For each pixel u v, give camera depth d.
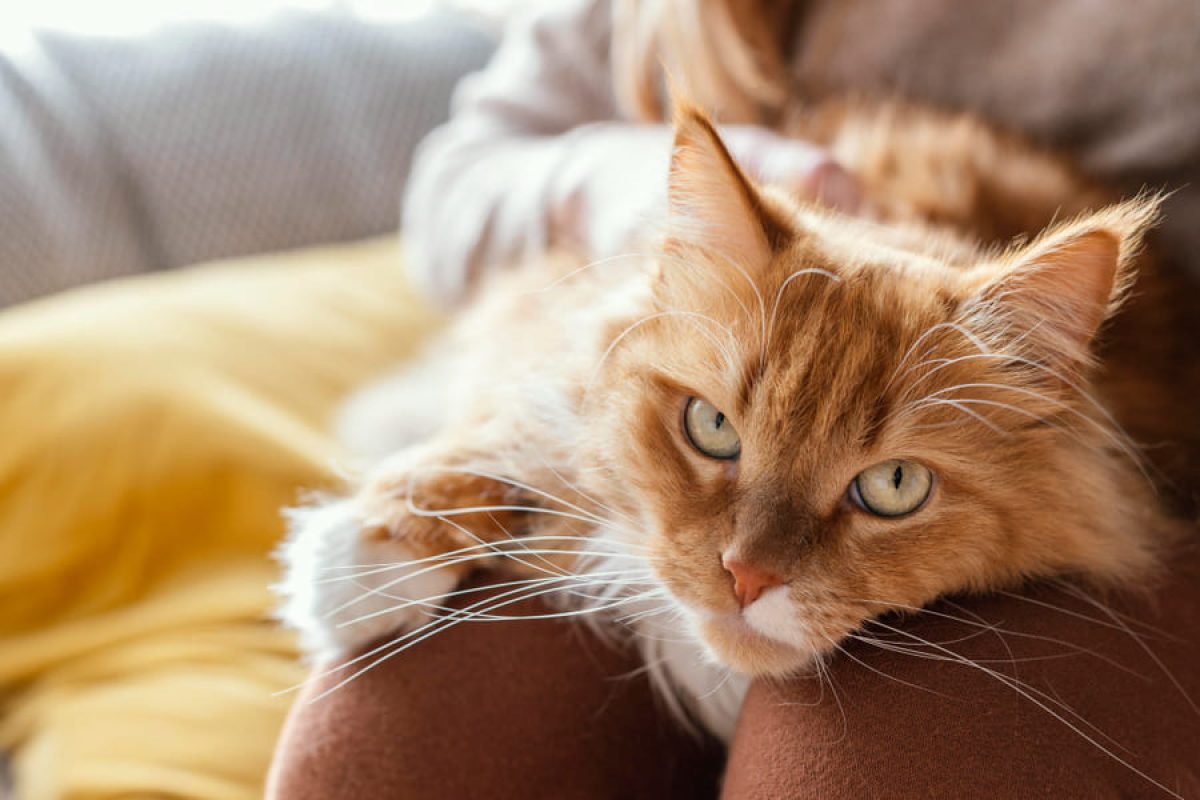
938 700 0.39
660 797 0.45
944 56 0.58
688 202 0.45
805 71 0.62
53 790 0.53
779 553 0.41
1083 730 0.38
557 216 0.60
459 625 0.43
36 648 0.60
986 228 0.52
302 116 0.94
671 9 0.62
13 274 0.81
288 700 0.57
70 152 0.84
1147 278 0.52
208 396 0.65
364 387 0.71
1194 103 0.52
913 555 0.42
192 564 0.63
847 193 0.53
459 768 0.41
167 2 0.97
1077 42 0.54
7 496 0.62
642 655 0.46
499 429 0.47
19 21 0.87
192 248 0.90
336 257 0.90
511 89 0.73
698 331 0.44
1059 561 0.43
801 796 0.38
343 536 0.44
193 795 0.52
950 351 0.42
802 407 0.42
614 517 0.45
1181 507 0.48
